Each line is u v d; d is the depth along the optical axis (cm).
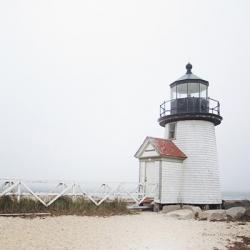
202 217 1519
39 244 819
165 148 1922
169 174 1891
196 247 886
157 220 1386
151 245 886
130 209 1733
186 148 1972
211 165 1978
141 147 2027
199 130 1983
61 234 952
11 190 1402
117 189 1698
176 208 1747
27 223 1092
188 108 1997
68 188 1498
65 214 1352
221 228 1232
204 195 1905
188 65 2192
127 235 1002
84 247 822
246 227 1282
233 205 2203
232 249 877
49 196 1496
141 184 1820
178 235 1045
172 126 2106
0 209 1277
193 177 1919
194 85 2094
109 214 1472
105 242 891
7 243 809
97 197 1667
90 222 1204
